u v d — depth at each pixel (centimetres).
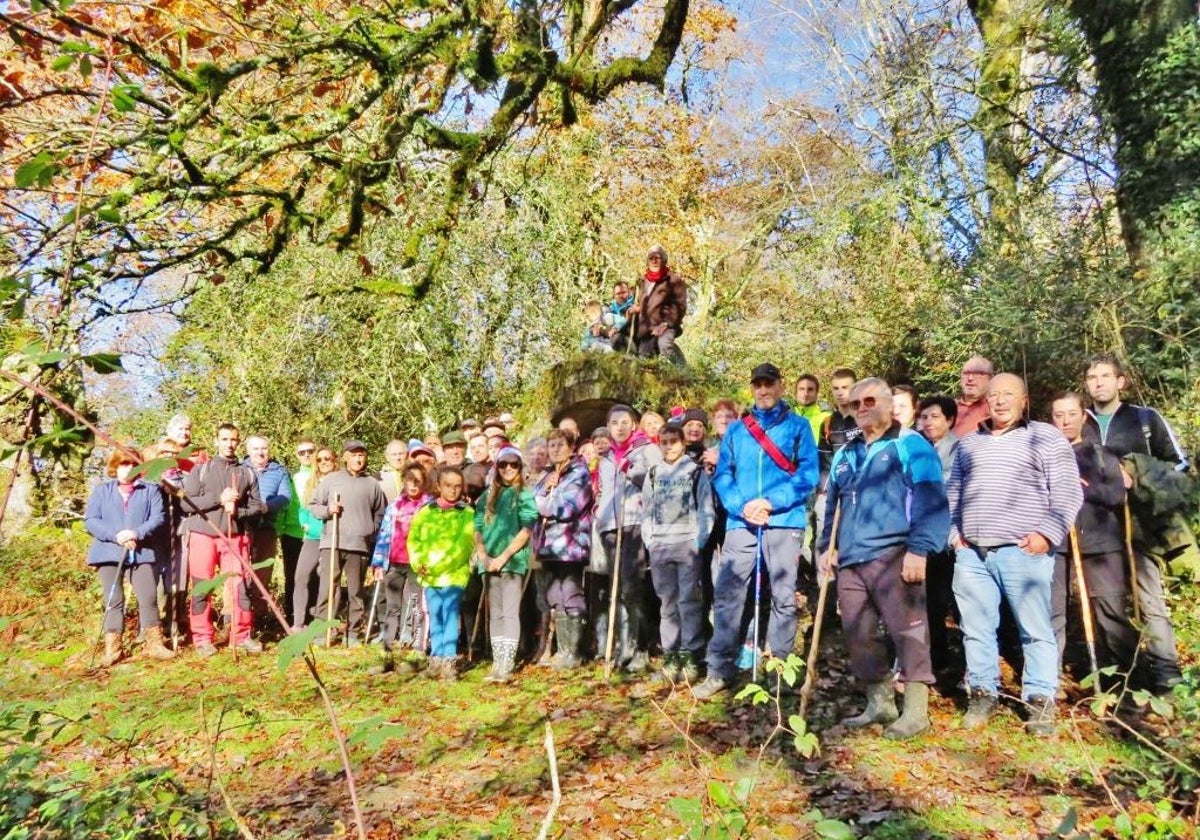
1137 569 456
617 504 629
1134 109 788
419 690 597
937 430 551
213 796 358
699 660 585
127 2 275
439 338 1223
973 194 971
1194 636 489
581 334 1295
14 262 216
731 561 526
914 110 1027
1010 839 335
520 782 430
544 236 1295
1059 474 434
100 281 258
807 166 1633
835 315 1217
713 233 1889
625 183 1847
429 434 1167
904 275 1096
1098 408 496
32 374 160
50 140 247
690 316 1855
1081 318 768
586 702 546
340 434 1184
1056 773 386
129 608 829
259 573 769
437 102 438
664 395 879
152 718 534
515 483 632
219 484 716
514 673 632
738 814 194
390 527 715
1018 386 452
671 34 609
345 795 428
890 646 548
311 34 344
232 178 322
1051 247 868
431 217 1042
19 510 860
